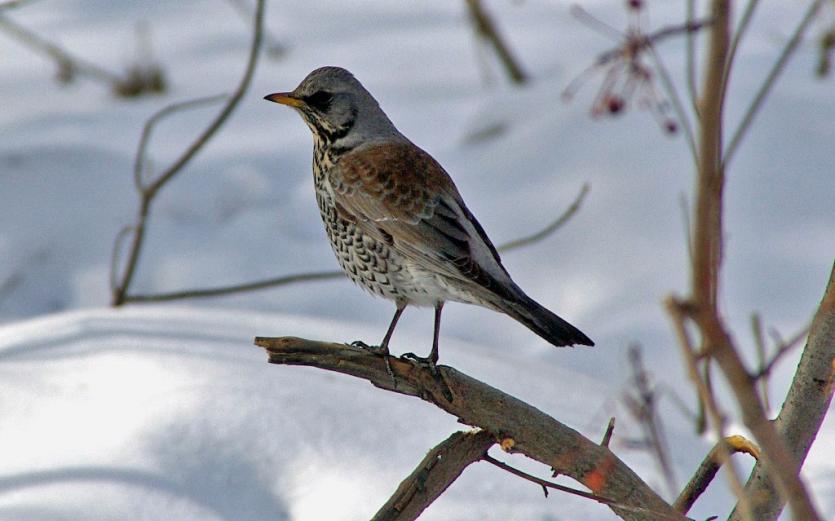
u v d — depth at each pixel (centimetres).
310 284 1308
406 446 714
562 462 595
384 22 2091
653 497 592
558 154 1403
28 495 640
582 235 1272
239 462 686
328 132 834
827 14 1644
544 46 1891
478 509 676
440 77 1838
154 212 1419
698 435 893
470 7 1767
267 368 803
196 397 737
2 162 1512
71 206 1412
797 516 398
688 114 1408
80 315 927
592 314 1176
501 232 1319
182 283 1300
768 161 1312
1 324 1216
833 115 1389
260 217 1435
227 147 1609
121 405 734
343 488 668
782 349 517
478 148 1527
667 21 1817
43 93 1847
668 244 1227
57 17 2153
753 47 1633
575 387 913
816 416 539
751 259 1190
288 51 1972
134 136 1658
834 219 1235
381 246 786
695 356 342
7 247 1330
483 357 938
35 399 743
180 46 2002
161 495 650
